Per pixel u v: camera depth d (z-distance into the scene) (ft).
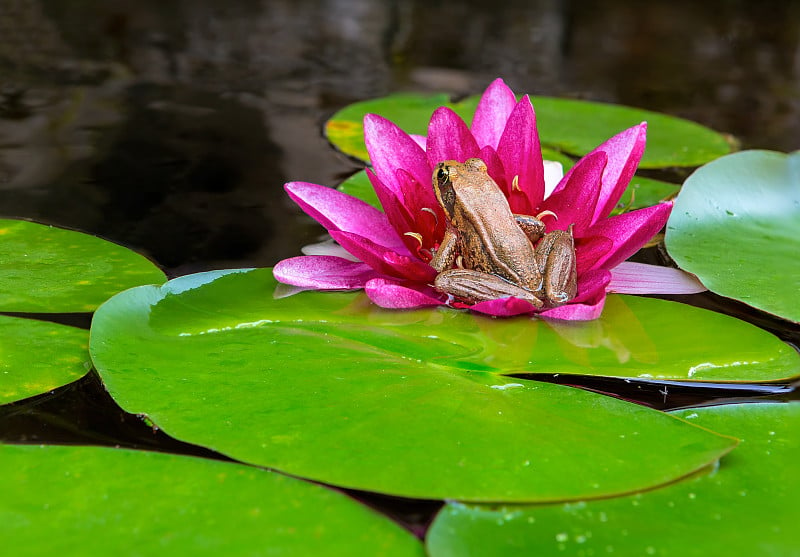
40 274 3.36
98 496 3.03
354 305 3.33
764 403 3.16
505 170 3.40
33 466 3.06
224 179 3.72
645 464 3.07
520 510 3.03
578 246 3.35
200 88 4.35
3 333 3.24
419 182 3.37
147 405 3.13
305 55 5.18
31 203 3.59
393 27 6.09
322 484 3.06
